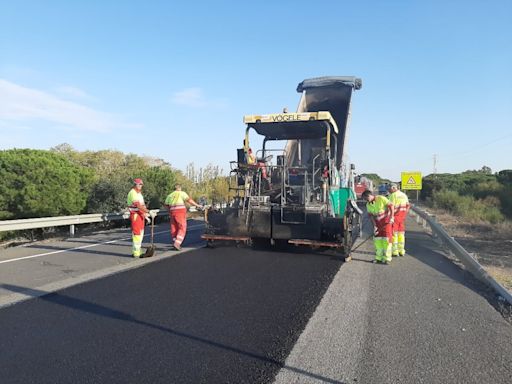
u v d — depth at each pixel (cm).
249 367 387
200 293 627
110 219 1561
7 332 466
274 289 655
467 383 363
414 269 834
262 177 1053
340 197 1116
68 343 436
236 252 996
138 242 936
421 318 530
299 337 459
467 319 529
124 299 594
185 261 882
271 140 1202
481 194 2873
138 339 448
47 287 661
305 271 794
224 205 1074
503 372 385
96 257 935
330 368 388
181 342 441
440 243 1220
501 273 805
